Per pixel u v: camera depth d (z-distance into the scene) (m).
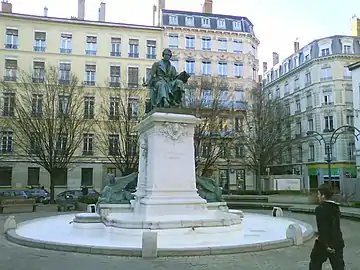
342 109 50.88
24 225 14.73
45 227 14.14
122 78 46.84
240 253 9.30
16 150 42.38
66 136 33.72
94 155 44.19
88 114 43.28
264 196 33.16
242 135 42.44
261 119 43.66
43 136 32.72
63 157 33.44
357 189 32.22
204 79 39.97
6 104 40.75
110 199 14.72
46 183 43.38
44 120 33.28
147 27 48.91
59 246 9.70
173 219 11.68
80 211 23.78
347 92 51.28
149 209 12.11
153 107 14.11
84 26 47.09
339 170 49.59
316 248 5.89
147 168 13.24
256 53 55.53
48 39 45.94
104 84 46.41
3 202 23.28
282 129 48.12
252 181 49.06
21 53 44.88
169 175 12.72
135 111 36.53
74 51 46.53
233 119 42.66
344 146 49.81
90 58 46.78
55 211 24.31
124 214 13.69
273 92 64.31
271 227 13.93
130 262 8.37
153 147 12.87
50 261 8.48
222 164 47.78
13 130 37.19
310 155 53.47
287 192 37.16
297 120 56.78
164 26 49.50
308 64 54.47
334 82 51.41
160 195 12.45
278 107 46.81
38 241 10.25
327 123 51.84
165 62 14.46
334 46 52.06
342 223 17.41
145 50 48.78
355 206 25.02
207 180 16.09
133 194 14.70
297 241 10.39
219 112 38.06
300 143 53.81
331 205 5.87
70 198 28.34
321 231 5.79
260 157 42.25
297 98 57.47
